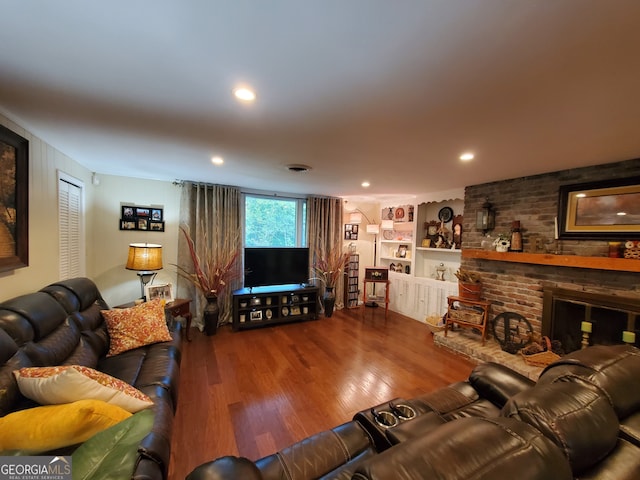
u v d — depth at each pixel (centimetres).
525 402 81
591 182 258
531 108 145
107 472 72
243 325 394
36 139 208
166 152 245
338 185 394
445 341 340
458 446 57
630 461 75
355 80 124
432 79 121
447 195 416
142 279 335
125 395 118
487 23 88
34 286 208
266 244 461
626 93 128
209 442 179
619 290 243
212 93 140
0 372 115
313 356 313
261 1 81
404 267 514
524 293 311
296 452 108
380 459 56
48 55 111
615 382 93
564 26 88
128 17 89
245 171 315
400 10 84
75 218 288
